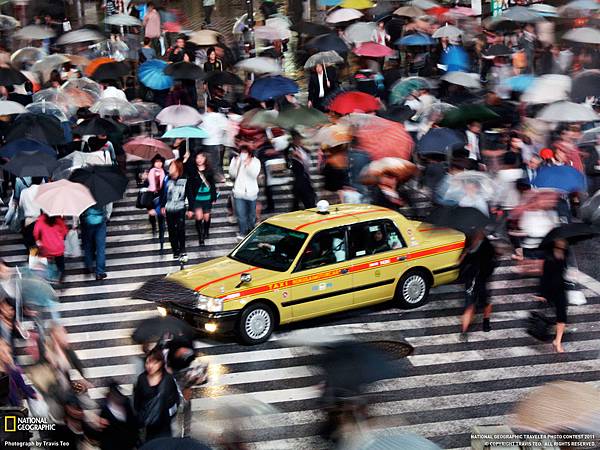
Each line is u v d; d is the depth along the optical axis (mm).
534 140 41062
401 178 39094
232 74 49562
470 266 30750
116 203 45469
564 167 36031
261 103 48125
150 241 40781
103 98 46375
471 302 30734
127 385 28125
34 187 37062
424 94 47406
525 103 46906
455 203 35125
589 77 45906
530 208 35656
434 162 40219
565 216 35750
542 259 32781
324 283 31453
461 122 41469
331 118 44844
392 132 40781
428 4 62906
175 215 37594
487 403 26609
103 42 59500
